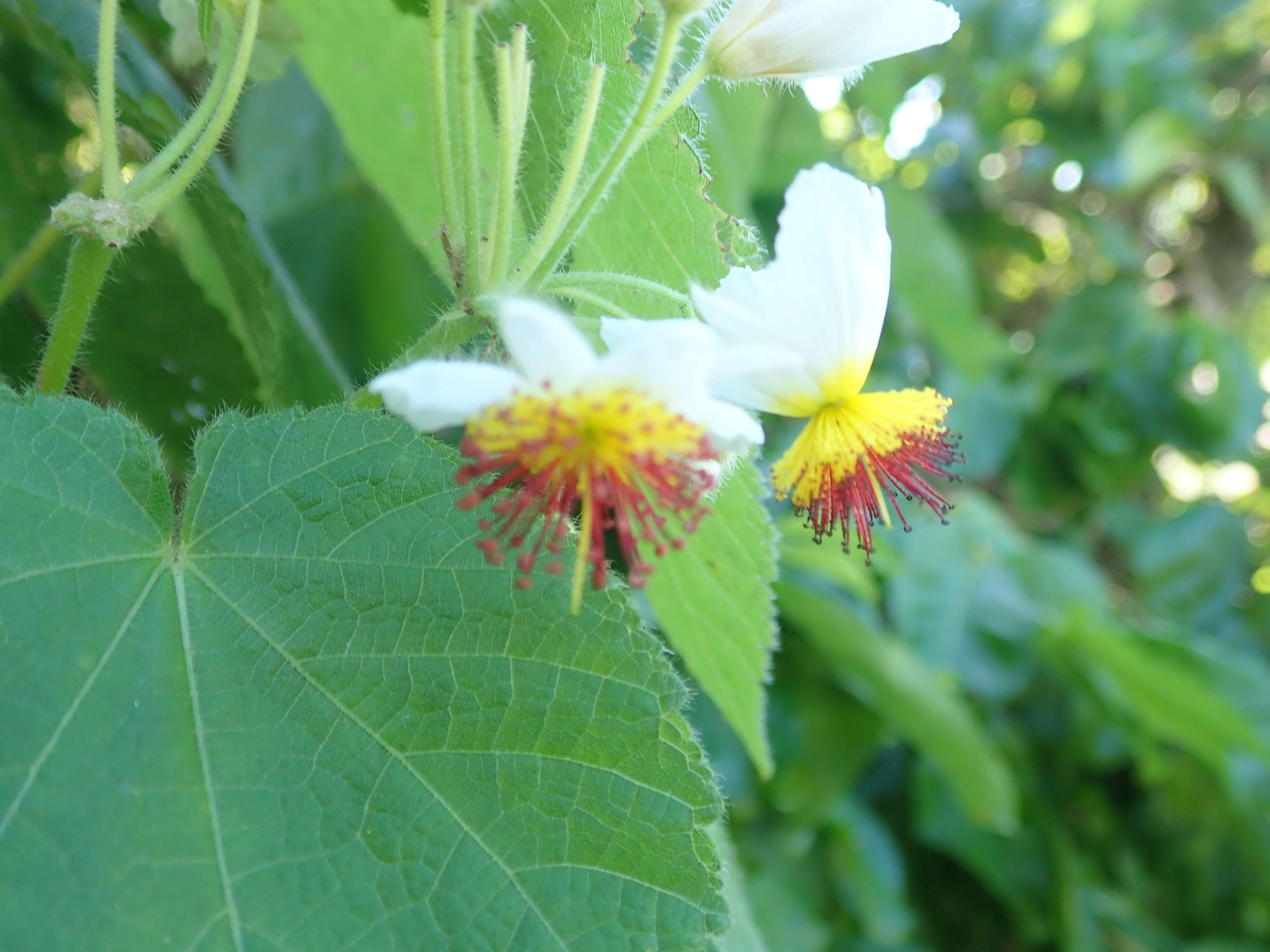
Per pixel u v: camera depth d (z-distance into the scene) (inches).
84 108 6.8
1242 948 14.4
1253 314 25.6
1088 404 18.1
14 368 6.2
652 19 6.2
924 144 19.4
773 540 5.3
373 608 3.9
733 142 10.6
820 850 12.2
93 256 4.2
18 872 3.2
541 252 4.1
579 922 3.7
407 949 3.5
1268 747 11.8
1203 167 20.3
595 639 3.9
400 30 6.8
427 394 3.4
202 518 3.9
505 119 3.9
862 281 4.3
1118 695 13.3
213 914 3.4
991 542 13.8
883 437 4.6
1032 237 19.9
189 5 5.6
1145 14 19.6
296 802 3.6
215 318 6.3
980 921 13.8
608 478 3.8
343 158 9.8
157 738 3.5
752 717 6.2
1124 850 15.2
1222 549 17.9
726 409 3.7
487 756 3.8
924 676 10.4
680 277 5.4
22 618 3.5
